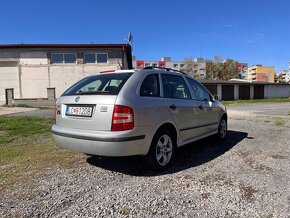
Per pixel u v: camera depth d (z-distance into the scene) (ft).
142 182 13.48
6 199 11.52
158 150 15.23
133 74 14.94
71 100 14.75
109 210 10.59
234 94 136.77
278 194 12.07
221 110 22.58
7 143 22.21
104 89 14.35
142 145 13.96
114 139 13.07
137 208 10.77
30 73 85.46
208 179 13.88
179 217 10.12
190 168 15.72
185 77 18.98
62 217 10.07
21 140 23.47
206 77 283.18
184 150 20.03
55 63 85.66
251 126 32.12
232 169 15.48
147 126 14.14
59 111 15.38
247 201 11.40
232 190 12.50
